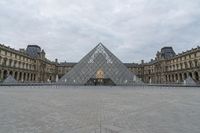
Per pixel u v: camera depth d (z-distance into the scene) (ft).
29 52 420.77
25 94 81.15
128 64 525.34
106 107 44.55
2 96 70.74
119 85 207.21
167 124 28.22
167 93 94.73
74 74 214.69
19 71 324.39
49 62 459.32
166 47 420.36
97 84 221.05
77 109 41.42
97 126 26.71
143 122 29.37
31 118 31.91
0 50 272.31
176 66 351.46
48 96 72.69
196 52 285.84
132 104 50.21
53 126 26.66
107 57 226.99
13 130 24.57
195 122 29.55
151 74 460.55
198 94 87.92
